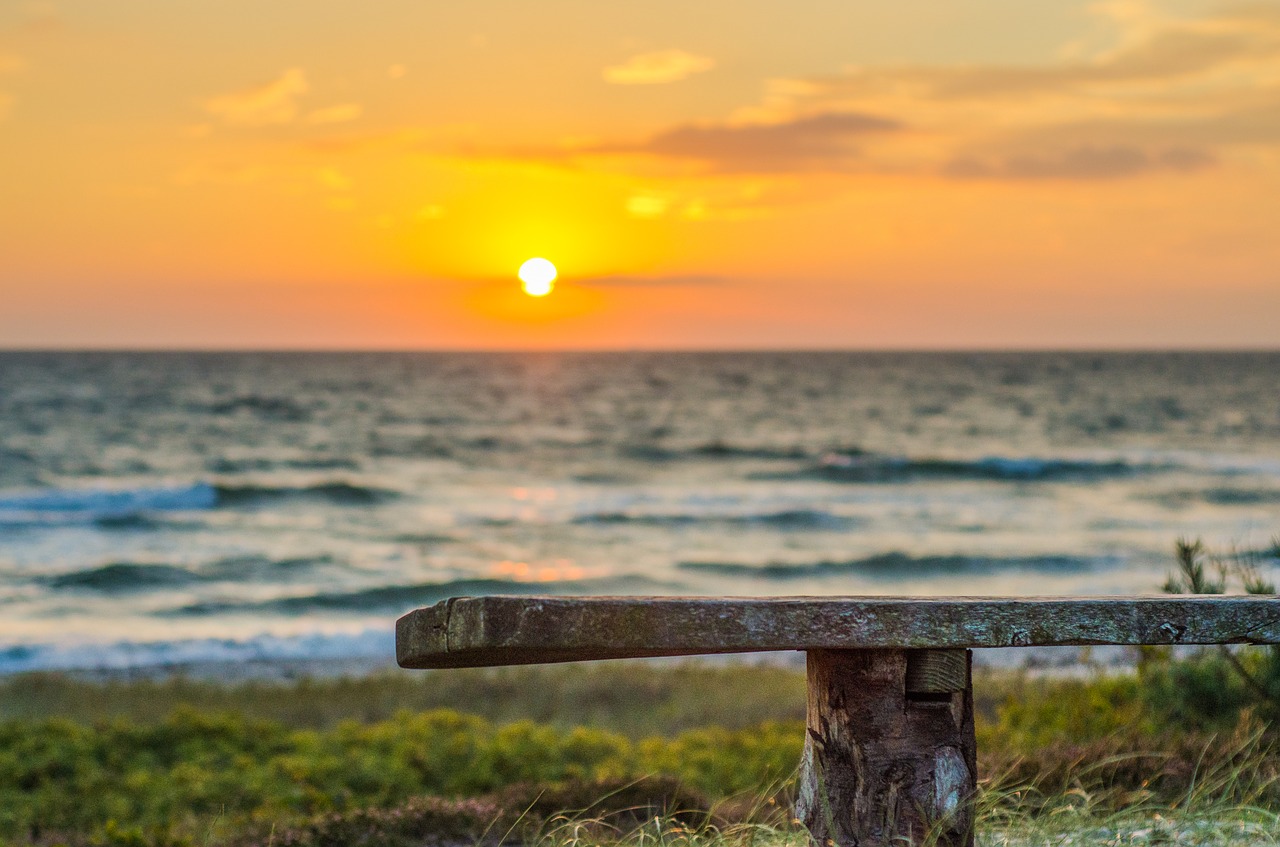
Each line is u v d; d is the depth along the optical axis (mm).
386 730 10180
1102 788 5328
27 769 9180
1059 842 3814
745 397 121125
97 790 8789
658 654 2867
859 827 2787
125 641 23156
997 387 136875
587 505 46781
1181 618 2734
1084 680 11461
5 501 44156
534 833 5539
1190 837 3857
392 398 113875
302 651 22203
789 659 19938
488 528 41094
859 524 41656
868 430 83250
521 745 9500
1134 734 6547
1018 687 12469
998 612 2686
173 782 8859
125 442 69438
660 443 73625
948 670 2803
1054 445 71438
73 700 15891
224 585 30188
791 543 37875
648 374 175250
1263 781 4762
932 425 87188
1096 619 2709
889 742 2801
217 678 18797
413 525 41656
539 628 2406
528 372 179000
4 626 24703
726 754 9523
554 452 68625
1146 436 77875
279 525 41250
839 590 30812
